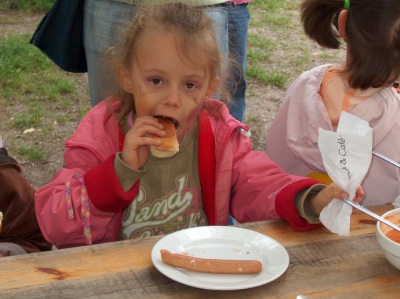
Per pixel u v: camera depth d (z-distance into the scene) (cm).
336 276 151
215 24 271
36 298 136
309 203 173
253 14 826
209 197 208
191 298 140
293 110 244
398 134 232
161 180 204
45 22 291
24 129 518
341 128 157
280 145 254
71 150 200
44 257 151
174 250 158
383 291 146
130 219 205
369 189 234
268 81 625
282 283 147
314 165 234
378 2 209
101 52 276
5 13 764
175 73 181
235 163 208
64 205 179
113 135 202
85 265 149
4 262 148
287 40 743
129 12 261
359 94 229
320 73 243
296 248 163
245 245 162
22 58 636
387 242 150
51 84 595
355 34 216
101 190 171
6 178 221
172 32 181
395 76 216
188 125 192
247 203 204
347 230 160
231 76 296
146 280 145
